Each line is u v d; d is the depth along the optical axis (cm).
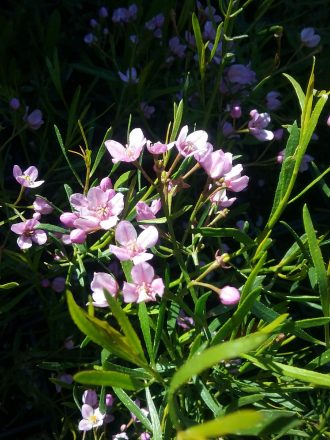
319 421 23
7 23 33
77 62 36
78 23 35
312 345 28
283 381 22
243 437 25
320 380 18
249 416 10
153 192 24
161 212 28
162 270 29
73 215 20
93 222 19
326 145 37
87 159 23
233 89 30
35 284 26
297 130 20
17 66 34
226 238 33
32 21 35
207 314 21
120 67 35
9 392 30
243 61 33
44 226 23
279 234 34
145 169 33
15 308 30
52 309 27
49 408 28
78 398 28
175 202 28
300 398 27
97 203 19
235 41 33
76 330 28
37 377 29
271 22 39
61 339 28
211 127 34
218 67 30
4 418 30
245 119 34
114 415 29
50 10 36
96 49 34
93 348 29
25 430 30
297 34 35
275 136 30
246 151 35
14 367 28
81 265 23
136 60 34
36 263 25
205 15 31
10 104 29
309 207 35
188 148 19
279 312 21
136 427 26
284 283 26
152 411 18
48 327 29
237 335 22
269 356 21
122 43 37
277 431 15
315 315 31
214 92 28
